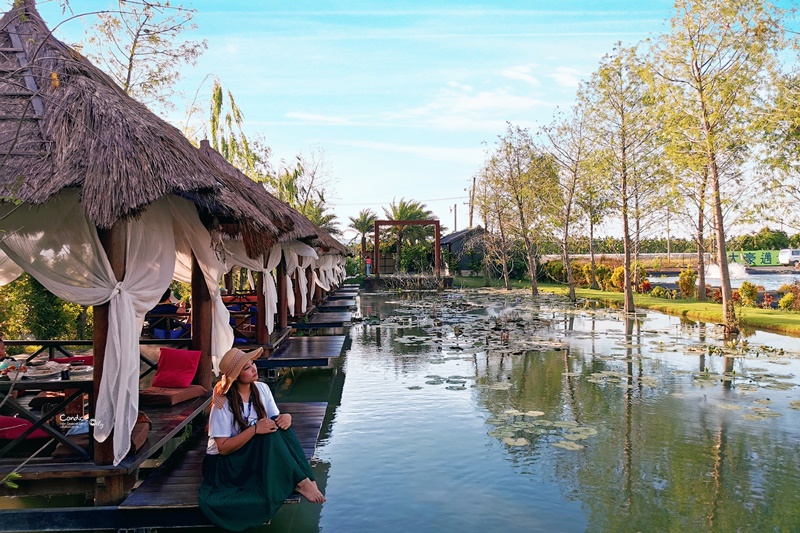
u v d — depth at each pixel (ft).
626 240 65.92
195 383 21.99
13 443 14.78
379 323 58.75
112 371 14.37
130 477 15.52
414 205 159.84
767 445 20.95
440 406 26.53
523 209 91.50
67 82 15.31
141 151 14.07
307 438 18.72
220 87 53.42
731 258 156.56
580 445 21.03
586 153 72.08
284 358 31.42
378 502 16.52
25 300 33.27
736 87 48.78
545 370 34.35
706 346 41.83
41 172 13.58
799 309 60.29
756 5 47.44
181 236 21.43
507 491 17.15
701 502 16.31
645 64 52.75
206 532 14.42
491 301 84.53
